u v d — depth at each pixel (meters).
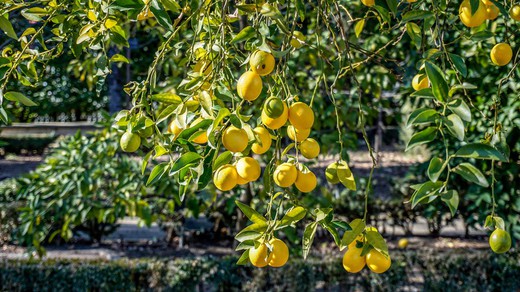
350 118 3.62
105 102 15.66
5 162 13.60
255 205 4.49
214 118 1.12
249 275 4.20
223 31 1.27
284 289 4.16
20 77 1.63
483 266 4.27
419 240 7.28
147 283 4.19
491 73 3.68
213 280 4.15
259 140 1.13
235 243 4.54
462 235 7.50
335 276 4.24
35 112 15.15
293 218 1.19
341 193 7.43
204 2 1.31
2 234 6.84
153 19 3.28
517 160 4.42
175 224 6.80
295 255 4.43
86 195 3.82
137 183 3.96
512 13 1.39
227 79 1.25
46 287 4.18
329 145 3.63
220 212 7.00
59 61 11.45
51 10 1.66
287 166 1.20
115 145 3.80
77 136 4.12
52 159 4.03
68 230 4.11
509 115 3.64
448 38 3.55
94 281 4.14
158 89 3.42
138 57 7.55
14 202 7.02
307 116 1.13
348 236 1.16
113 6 1.30
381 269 1.19
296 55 3.68
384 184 10.01
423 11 1.33
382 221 7.77
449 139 4.29
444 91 1.00
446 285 4.29
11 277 4.20
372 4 1.50
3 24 1.52
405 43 3.98
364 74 3.77
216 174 1.16
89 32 1.51
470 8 1.27
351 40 2.37
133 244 7.11
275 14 1.19
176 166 1.13
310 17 3.77
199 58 1.54
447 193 1.04
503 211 4.25
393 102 5.15
